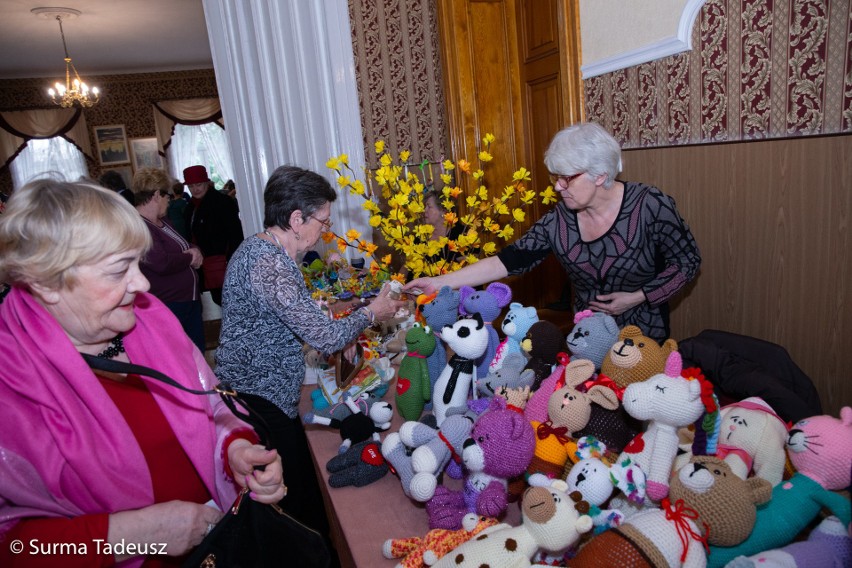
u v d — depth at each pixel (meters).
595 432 1.09
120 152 10.72
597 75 2.40
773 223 1.79
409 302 2.06
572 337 1.26
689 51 1.96
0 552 0.91
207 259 5.34
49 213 0.91
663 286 1.71
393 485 1.31
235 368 1.73
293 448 1.82
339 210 3.36
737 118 1.83
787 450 1.02
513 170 3.94
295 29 3.15
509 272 1.97
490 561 0.89
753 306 1.92
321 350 1.62
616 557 0.83
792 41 1.62
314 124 3.30
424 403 1.49
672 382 0.96
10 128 9.91
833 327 1.68
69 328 1.03
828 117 1.56
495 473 1.03
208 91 11.05
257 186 3.77
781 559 0.84
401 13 3.64
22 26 6.93
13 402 0.96
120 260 0.98
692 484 0.87
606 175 1.66
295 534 1.15
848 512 0.89
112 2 6.36
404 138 3.76
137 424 1.11
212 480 1.19
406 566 0.99
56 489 0.97
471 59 3.68
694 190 2.04
